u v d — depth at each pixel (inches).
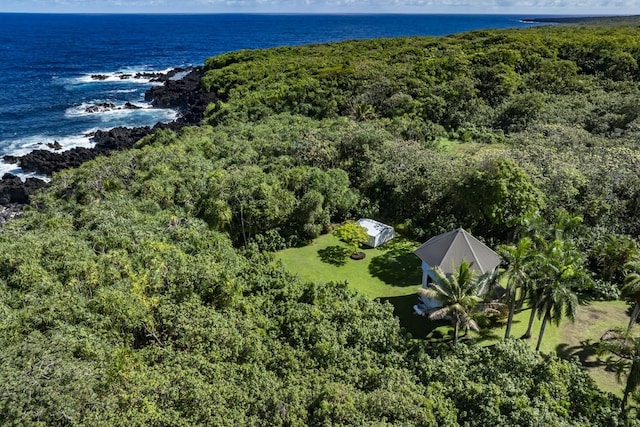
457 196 1557.6
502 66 3095.5
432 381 900.0
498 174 1449.3
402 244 1616.6
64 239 1244.5
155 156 1881.2
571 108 2551.7
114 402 728.3
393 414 785.6
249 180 1631.4
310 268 1486.2
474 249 1245.1
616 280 1363.2
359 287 1385.3
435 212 1665.8
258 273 1294.3
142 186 1619.1
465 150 2145.7
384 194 1828.2
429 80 3080.7
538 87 2940.5
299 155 1920.5
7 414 636.1
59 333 834.8
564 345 1137.4
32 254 1160.8
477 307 1128.2
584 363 1078.4
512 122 2583.7
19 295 1023.6
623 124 2235.5
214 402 781.9
